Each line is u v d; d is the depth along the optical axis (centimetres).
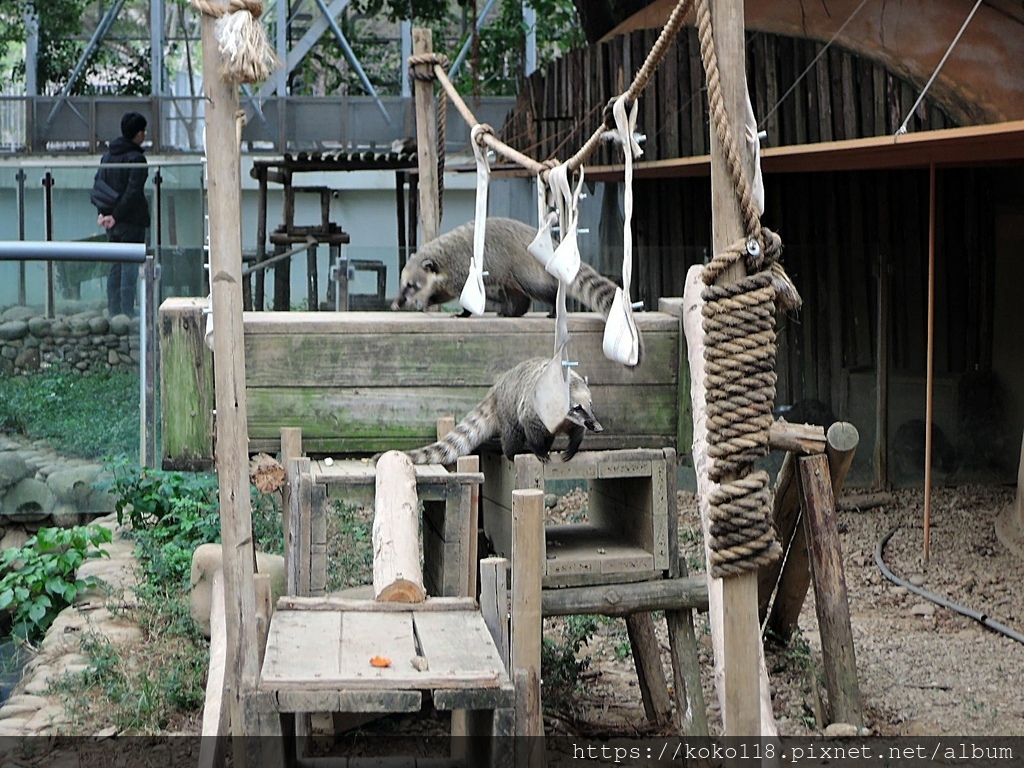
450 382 587
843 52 898
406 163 1305
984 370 1052
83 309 938
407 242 1339
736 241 353
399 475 512
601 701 620
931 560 849
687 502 1035
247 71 393
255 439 571
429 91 779
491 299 770
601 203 1234
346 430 578
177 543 848
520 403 554
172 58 2795
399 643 425
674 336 599
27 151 2172
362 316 619
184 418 575
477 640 429
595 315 616
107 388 944
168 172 1038
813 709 596
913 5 895
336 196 1922
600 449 595
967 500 994
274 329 570
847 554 871
